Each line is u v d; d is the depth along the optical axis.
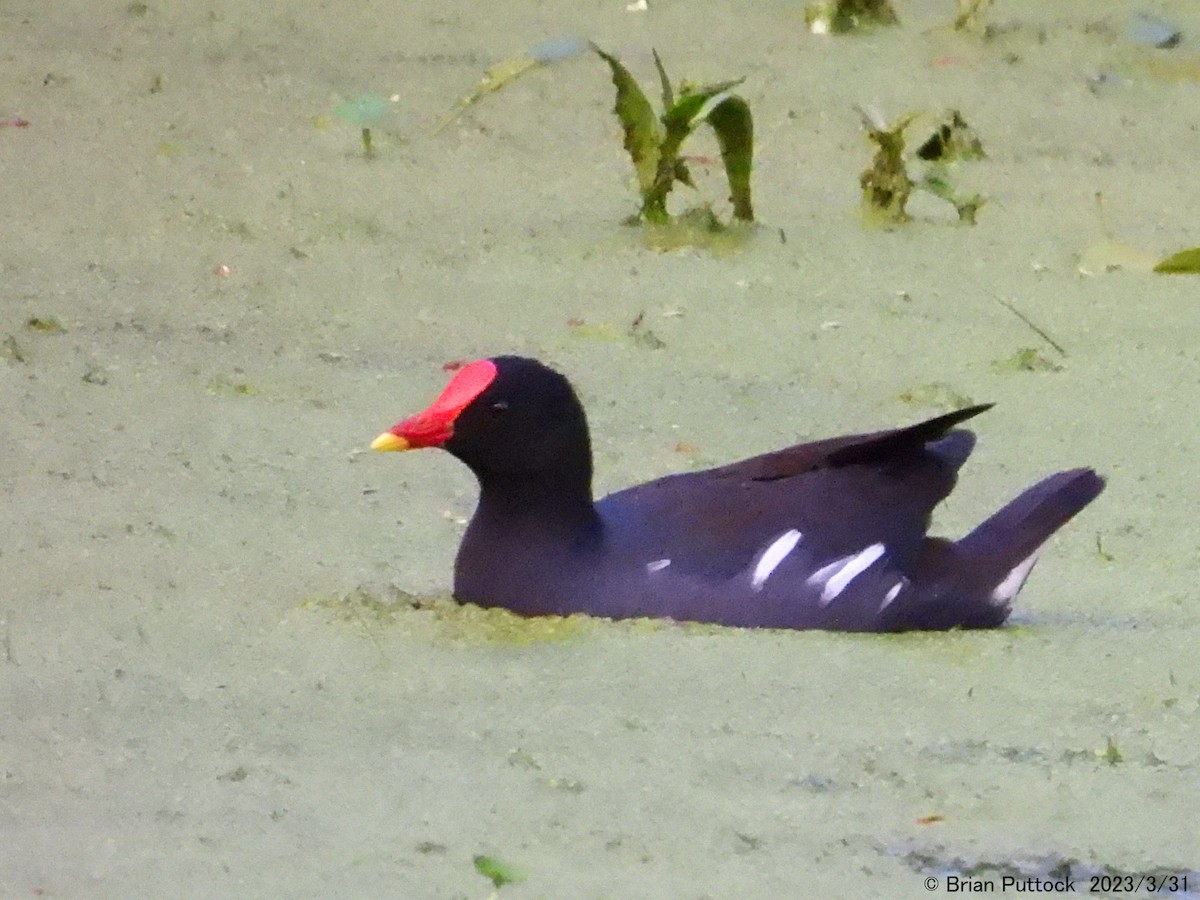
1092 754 8.36
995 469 11.64
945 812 7.86
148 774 7.91
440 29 18.02
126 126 15.97
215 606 9.46
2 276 13.51
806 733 8.41
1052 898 7.29
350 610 9.43
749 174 14.66
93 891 7.08
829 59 17.58
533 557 9.34
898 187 14.98
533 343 13.04
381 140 15.93
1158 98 17.25
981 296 13.98
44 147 15.55
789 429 12.03
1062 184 15.72
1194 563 10.55
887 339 13.30
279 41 17.69
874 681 8.91
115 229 14.33
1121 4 18.81
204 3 18.42
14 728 8.24
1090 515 11.12
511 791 7.85
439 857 7.38
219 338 12.83
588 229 14.68
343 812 7.66
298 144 15.82
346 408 11.98
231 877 7.19
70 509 10.46
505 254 14.26
